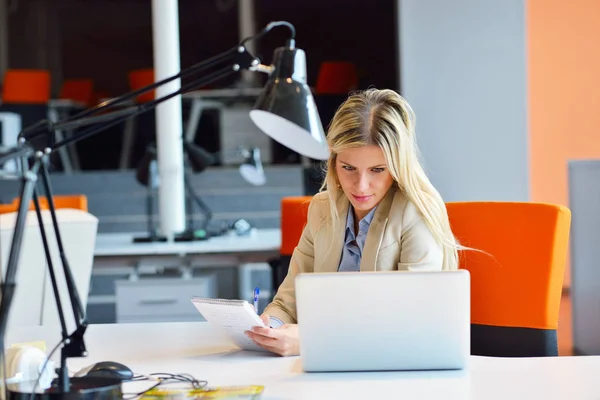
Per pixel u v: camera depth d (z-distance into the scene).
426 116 5.32
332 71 9.18
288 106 1.95
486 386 1.55
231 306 1.80
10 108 9.68
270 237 5.09
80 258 2.38
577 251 4.81
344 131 2.04
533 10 7.82
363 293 1.64
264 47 11.50
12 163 8.04
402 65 5.33
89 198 7.80
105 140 10.88
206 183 7.88
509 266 2.19
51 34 11.98
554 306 2.17
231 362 1.80
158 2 5.16
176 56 5.23
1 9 11.95
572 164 4.81
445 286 1.62
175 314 4.15
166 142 5.23
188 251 4.44
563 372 1.65
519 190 5.30
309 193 5.40
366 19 11.35
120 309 4.15
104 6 11.95
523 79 5.27
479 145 5.30
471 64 5.29
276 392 1.54
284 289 2.29
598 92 7.83
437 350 1.66
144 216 7.77
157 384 1.60
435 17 5.30
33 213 2.38
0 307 1.26
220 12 11.61
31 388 1.47
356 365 1.67
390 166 2.02
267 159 9.99
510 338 2.18
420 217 2.11
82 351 1.45
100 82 11.98
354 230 2.22
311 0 11.41
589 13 7.80
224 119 10.05
